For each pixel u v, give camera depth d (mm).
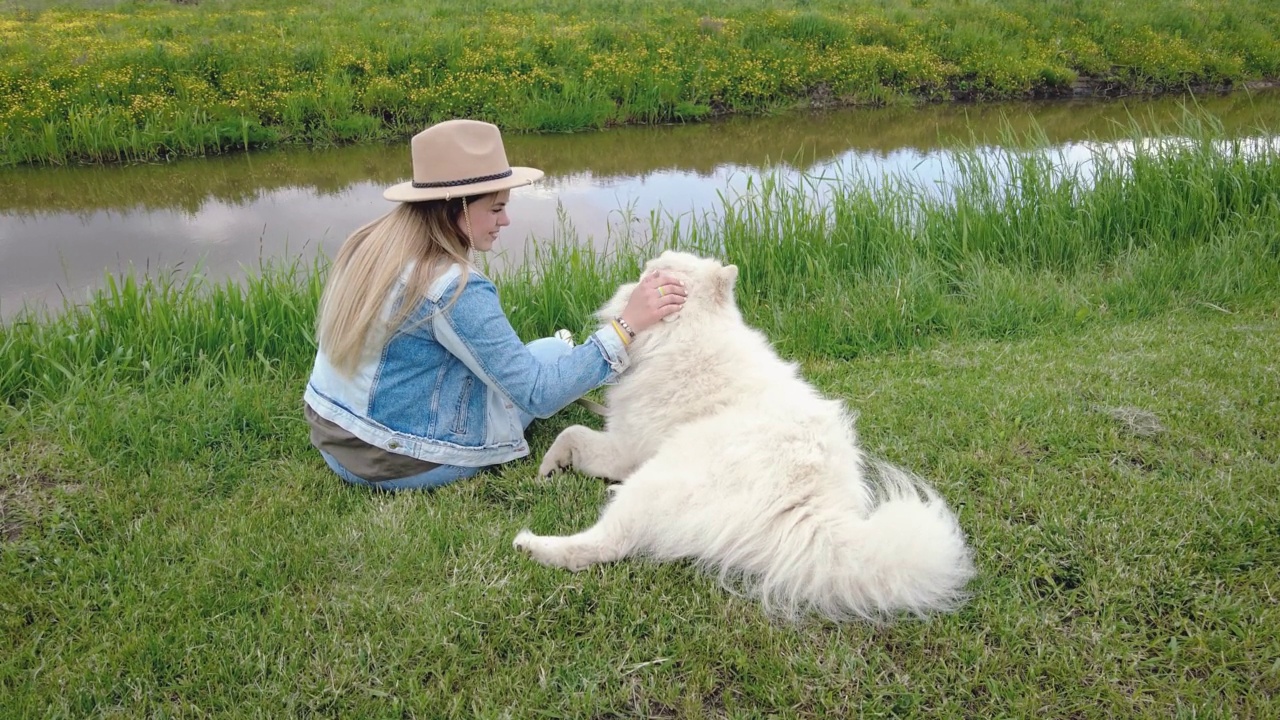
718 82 13859
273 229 7816
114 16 17266
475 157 2492
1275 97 15758
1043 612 2297
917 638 2211
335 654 2162
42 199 8969
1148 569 2426
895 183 6707
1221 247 5332
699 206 8195
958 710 2018
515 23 15969
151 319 4230
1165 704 2008
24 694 2031
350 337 2584
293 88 12000
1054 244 5684
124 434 3277
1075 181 6246
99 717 1995
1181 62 16422
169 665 2146
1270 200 5910
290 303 4305
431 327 2615
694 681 2096
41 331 4180
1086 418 3371
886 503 2422
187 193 9281
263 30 14891
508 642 2225
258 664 2123
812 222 5832
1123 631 2238
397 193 2539
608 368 2752
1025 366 4008
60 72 11500
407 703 2029
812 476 2424
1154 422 3307
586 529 2727
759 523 2371
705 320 2883
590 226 7527
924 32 16844
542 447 3287
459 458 2914
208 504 2893
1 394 3645
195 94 11555
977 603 2336
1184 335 4312
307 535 2662
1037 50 16578
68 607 2336
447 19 16297
